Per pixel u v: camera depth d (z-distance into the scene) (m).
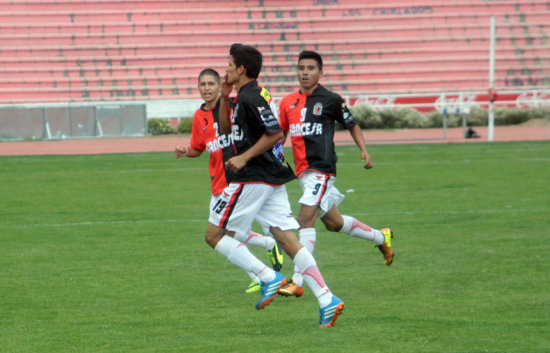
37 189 41.62
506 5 135.38
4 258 23.58
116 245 25.81
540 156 57.28
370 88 122.31
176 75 121.62
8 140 85.81
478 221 30.17
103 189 41.56
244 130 16.08
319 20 131.12
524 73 125.44
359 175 46.94
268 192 16.36
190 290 19.52
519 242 25.67
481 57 126.94
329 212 20.88
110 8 130.00
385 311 17.16
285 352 14.21
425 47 129.12
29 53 121.62
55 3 128.38
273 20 130.00
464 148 64.31
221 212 16.45
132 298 18.64
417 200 36.34
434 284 19.81
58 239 26.95
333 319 15.62
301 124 20.31
